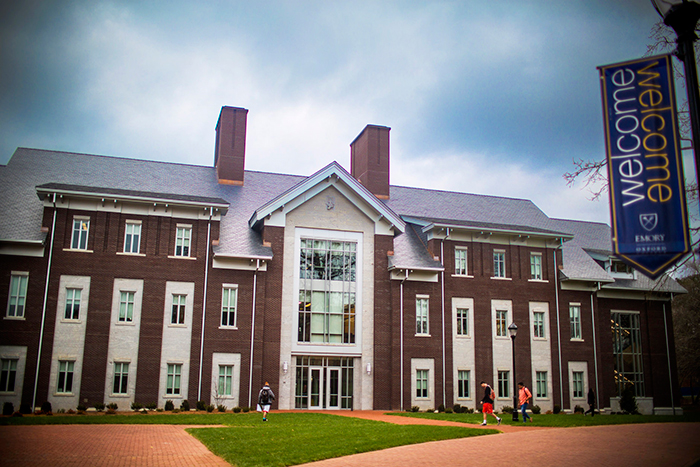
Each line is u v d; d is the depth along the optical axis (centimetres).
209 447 1936
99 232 3603
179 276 3694
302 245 4038
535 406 4244
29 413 3244
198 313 3681
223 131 4616
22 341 3353
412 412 3716
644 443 2022
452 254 4428
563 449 1894
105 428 2453
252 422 2753
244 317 3762
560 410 4372
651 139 1014
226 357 3681
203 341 3653
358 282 4112
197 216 3806
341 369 4000
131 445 1977
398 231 4275
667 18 884
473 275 4441
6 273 3400
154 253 3678
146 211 3719
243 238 3969
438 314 4266
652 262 984
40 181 3950
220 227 4009
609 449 1884
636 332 4853
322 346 3931
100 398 3425
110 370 3478
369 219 4225
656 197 995
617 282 4881
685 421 3152
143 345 3553
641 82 1038
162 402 3525
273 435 2200
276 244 3947
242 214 4228
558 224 5403
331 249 4097
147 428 2492
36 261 3462
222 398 3625
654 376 4788
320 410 3834
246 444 1969
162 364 3569
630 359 4784
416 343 4156
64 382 3397
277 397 3753
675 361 4875
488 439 2162
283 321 3878
